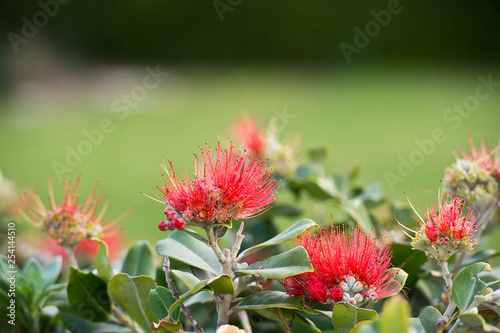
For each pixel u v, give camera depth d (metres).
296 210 2.46
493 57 14.93
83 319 1.81
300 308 1.45
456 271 1.84
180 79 14.21
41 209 1.91
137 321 1.61
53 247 2.58
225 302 1.49
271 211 2.45
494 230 2.21
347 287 1.44
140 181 7.49
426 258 1.70
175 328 1.45
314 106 11.49
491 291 1.38
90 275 1.72
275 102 11.95
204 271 1.57
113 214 6.23
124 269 1.84
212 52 15.66
